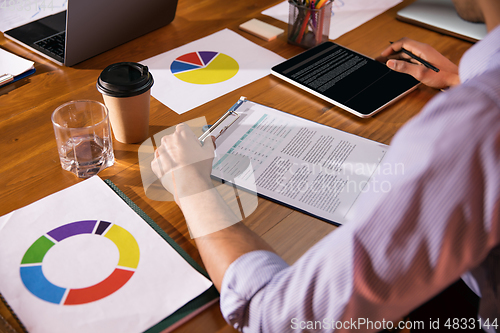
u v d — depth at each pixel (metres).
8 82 0.98
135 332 0.52
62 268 0.58
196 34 1.20
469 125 0.37
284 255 0.62
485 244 0.38
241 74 1.04
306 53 1.10
